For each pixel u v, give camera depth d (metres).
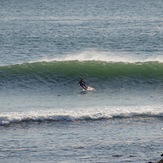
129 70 160.50
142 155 97.94
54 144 103.81
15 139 106.56
